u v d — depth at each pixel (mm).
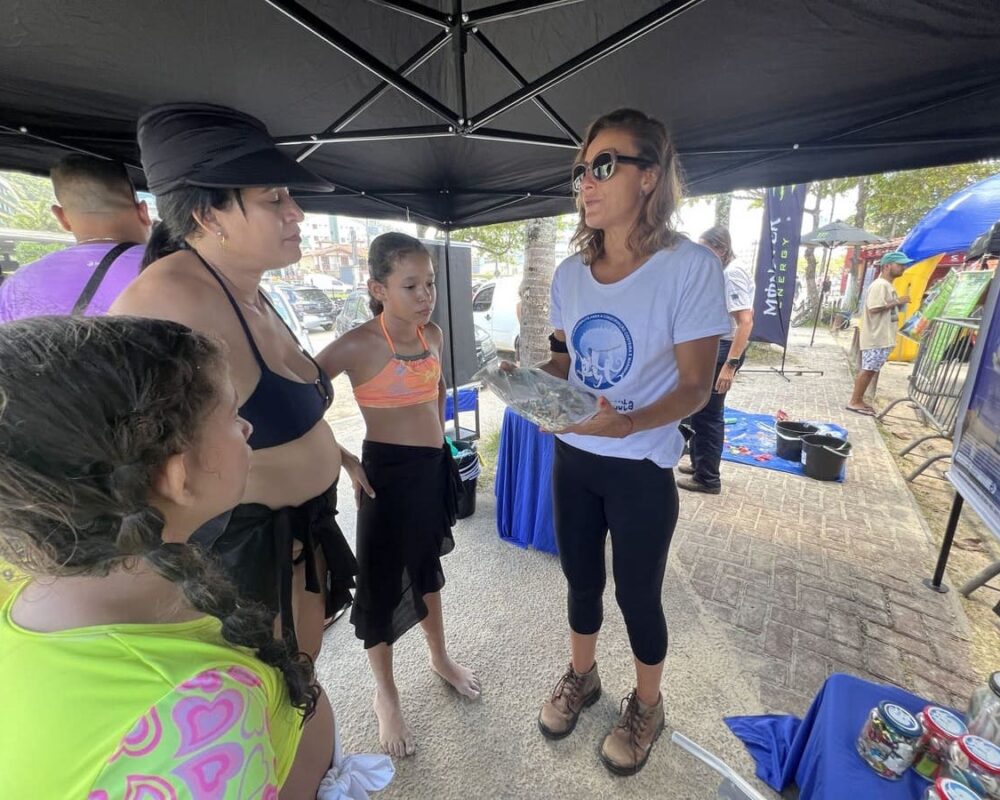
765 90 1936
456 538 3135
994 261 5430
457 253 4516
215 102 1846
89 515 412
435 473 1691
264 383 988
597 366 1386
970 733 990
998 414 1930
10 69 1481
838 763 1060
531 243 5004
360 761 843
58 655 424
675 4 1312
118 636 445
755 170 2791
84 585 475
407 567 1688
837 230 9758
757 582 2594
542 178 3344
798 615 2334
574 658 1769
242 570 986
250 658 534
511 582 2660
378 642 1630
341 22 1457
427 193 3670
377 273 1519
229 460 553
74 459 394
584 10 1482
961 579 2631
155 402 438
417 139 2494
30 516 396
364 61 1462
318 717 828
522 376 1277
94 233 1453
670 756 1644
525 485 2916
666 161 1213
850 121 2172
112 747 397
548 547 2904
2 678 419
